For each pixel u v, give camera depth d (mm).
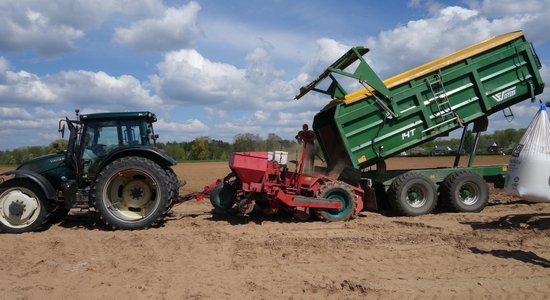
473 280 5102
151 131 9391
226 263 5840
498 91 9891
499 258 5934
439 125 9727
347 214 8711
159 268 5641
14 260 6043
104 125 8719
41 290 4840
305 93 10070
